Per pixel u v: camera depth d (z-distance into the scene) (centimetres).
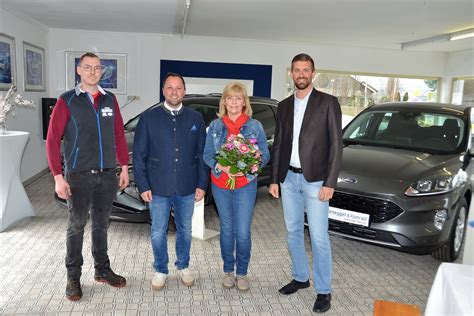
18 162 406
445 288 127
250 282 303
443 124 405
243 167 251
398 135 411
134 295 275
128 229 405
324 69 897
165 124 262
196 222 385
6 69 538
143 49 789
